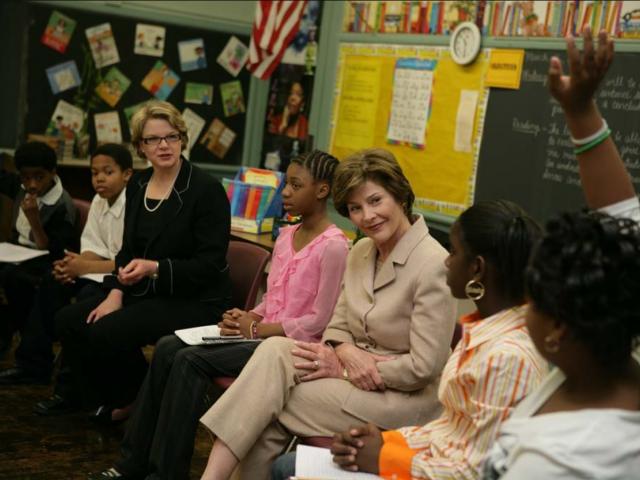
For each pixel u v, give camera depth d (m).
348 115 4.49
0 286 3.54
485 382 1.52
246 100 5.14
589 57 1.30
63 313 3.00
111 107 4.69
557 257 1.13
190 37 4.86
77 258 3.25
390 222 2.13
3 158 4.36
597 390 1.17
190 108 4.95
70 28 4.48
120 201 3.34
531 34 3.48
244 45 5.07
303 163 2.56
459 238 1.64
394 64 4.19
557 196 3.39
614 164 1.38
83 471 2.73
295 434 2.14
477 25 3.72
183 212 2.86
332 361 2.20
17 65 4.37
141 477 2.59
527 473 1.12
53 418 3.12
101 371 2.98
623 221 1.17
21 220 3.67
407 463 1.67
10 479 2.61
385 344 2.17
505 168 3.62
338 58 4.55
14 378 3.40
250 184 3.67
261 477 2.18
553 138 3.40
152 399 2.57
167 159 2.85
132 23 4.66
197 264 2.81
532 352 1.52
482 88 3.72
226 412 2.13
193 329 2.60
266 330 2.52
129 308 2.82
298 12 4.55
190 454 2.45
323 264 2.47
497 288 1.60
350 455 1.75
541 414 1.23
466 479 1.55
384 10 4.25
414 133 4.09
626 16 3.10
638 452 1.11
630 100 3.11
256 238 3.54
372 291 2.20
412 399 2.12
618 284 1.10
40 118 4.48
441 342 2.04
